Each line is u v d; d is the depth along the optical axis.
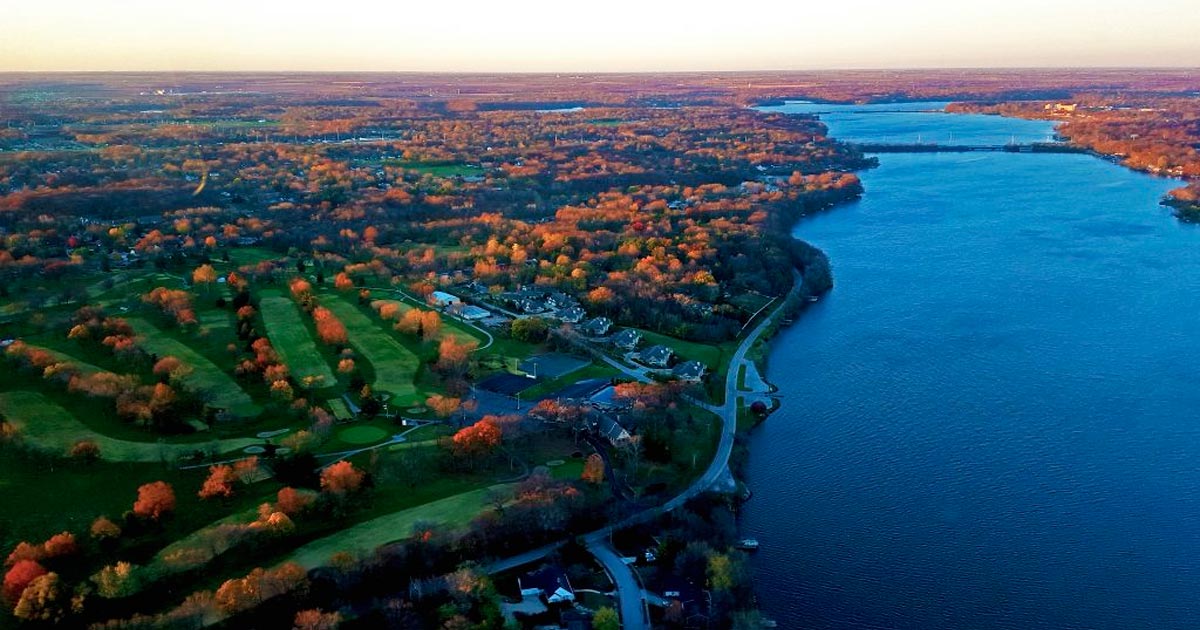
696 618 147.12
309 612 139.00
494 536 163.38
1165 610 154.38
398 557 154.62
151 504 161.25
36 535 159.25
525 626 143.38
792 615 153.38
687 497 184.50
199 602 140.88
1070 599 157.12
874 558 168.62
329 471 172.00
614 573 159.12
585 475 182.00
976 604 156.00
